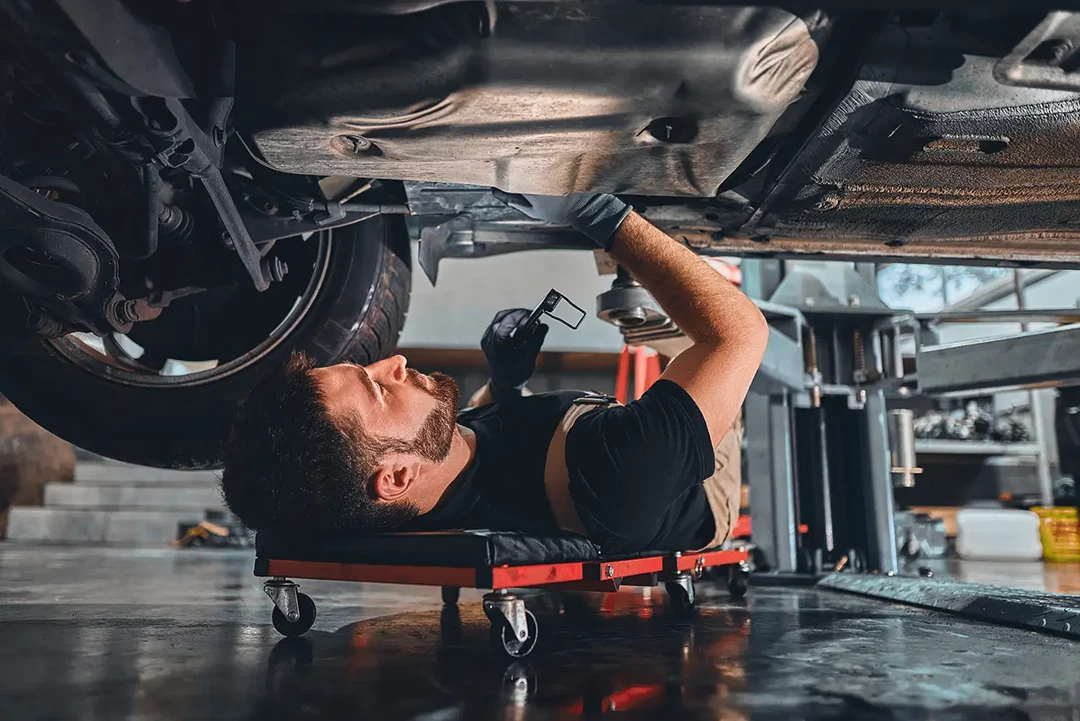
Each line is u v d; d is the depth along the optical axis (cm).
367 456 107
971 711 80
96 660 105
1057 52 90
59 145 116
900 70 93
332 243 159
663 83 84
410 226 179
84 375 156
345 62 84
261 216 134
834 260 161
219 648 116
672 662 107
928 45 91
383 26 82
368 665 103
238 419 115
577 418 117
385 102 86
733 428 169
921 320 270
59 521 509
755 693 88
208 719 75
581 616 160
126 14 82
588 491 108
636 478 106
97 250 114
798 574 252
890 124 99
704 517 143
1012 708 81
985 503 566
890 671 101
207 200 134
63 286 117
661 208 136
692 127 91
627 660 108
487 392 162
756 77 85
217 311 183
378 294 160
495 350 141
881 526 261
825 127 102
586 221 118
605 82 83
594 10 80
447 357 510
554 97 85
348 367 112
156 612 159
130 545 478
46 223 107
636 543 119
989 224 131
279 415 109
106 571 272
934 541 472
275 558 121
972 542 459
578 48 81
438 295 475
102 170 124
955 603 162
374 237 160
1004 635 132
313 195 132
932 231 135
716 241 149
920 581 198
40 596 189
